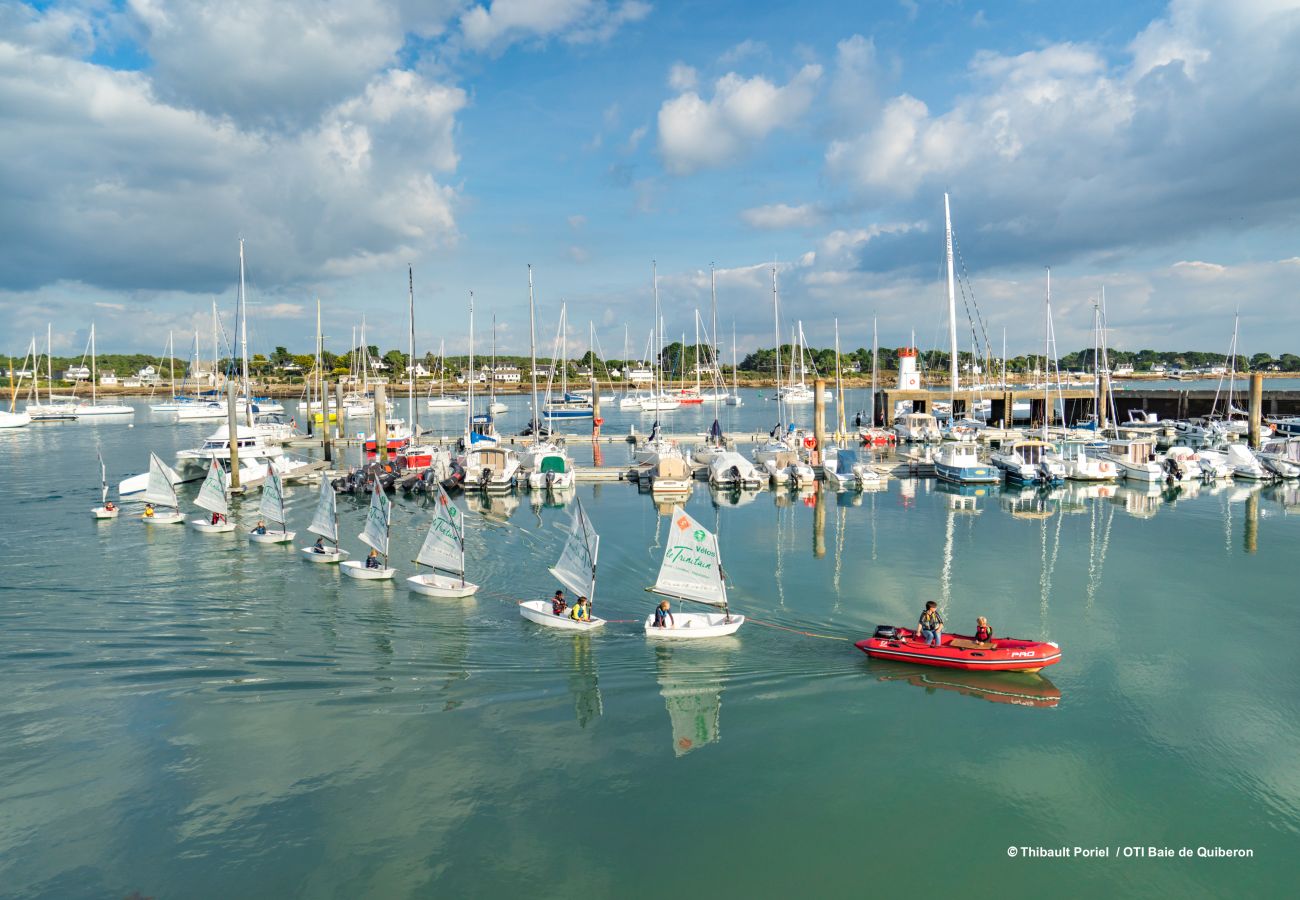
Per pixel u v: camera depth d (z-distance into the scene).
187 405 170.62
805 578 45.53
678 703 29.89
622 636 35.84
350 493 72.75
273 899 19.97
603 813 23.42
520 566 47.38
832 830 22.77
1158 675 32.34
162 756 25.95
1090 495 75.19
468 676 31.81
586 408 170.38
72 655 33.28
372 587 42.72
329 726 27.91
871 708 29.58
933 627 33.38
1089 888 20.66
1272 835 22.62
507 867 21.19
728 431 138.75
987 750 26.84
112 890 20.20
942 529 59.28
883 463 93.06
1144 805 23.94
